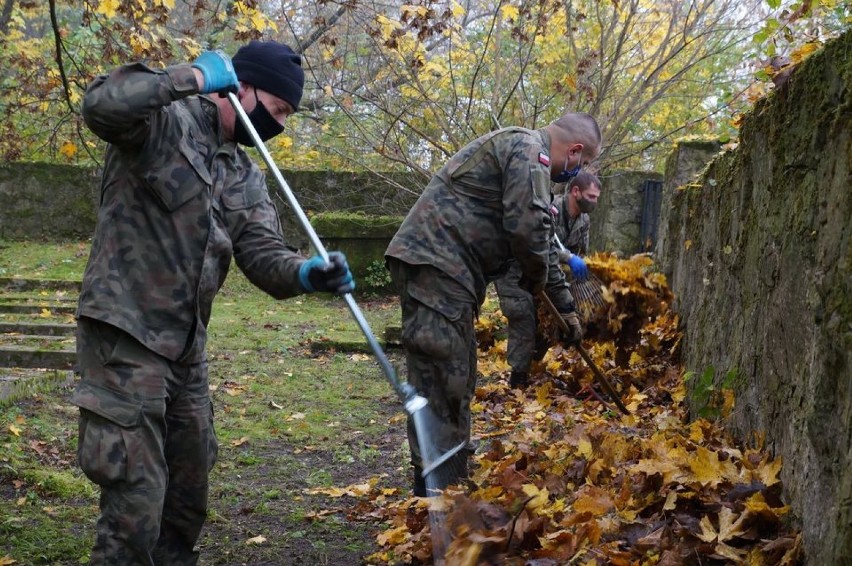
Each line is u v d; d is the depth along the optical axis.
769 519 3.18
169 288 2.86
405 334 4.29
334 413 6.47
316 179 14.23
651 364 6.99
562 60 14.39
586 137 4.52
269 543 4.04
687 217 7.07
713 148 9.17
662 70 13.65
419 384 4.26
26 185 14.41
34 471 4.71
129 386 2.78
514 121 13.73
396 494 4.60
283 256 3.14
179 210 2.86
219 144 3.10
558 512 3.56
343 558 3.88
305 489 4.80
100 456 2.74
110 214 2.86
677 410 5.77
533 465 4.34
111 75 2.73
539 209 4.17
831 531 2.60
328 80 12.70
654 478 3.67
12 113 9.66
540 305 6.90
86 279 2.85
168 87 2.75
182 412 3.02
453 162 4.36
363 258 12.07
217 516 4.32
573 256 6.64
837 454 2.63
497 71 12.70
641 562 3.16
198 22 8.45
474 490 4.13
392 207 14.21
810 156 3.26
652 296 6.92
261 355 8.30
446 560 3.10
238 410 6.45
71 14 15.05
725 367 4.78
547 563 3.11
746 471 3.46
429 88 13.08
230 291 12.07
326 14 15.20
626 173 12.19
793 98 3.55
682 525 3.26
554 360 7.29
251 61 3.16
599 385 6.83
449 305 4.21
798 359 3.28
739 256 4.57
